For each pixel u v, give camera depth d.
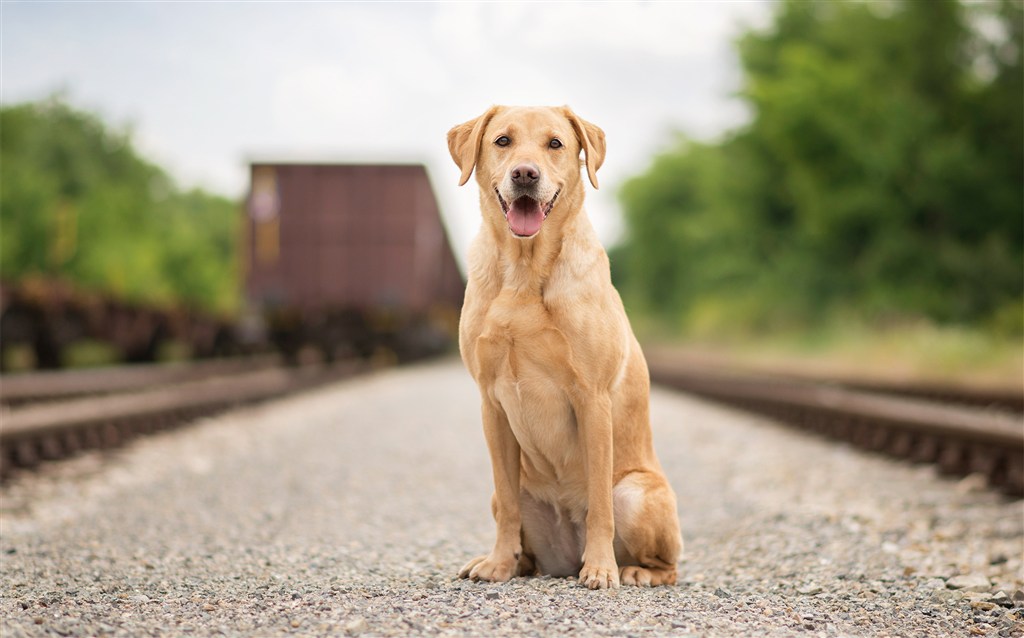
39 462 7.56
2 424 7.29
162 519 5.59
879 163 27.83
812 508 5.91
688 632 2.90
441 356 33.72
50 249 41.94
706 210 46.72
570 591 3.46
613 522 3.71
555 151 3.79
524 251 3.65
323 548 4.69
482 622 2.93
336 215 22.69
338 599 3.32
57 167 52.91
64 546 4.65
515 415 3.74
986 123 29.11
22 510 5.82
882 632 3.10
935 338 20.41
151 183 60.78
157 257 51.91
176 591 3.57
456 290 34.94
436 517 5.82
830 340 28.17
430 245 25.17
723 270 37.47
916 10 29.89
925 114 28.36
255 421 11.63
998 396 11.87
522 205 3.54
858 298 29.58
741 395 14.16
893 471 7.90
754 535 5.18
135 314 18.98
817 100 29.09
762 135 34.16
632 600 3.35
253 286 22.72
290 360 22.92
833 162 29.72
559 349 3.59
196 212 76.62
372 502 6.30
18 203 41.41
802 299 32.22
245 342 22.45
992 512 5.89
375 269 22.67
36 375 13.75
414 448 9.13
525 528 4.02
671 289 54.06
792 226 35.09
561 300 3.62
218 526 5.39
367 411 12.89
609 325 3.68
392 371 23.95
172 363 20.09
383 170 22.61
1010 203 27.64
